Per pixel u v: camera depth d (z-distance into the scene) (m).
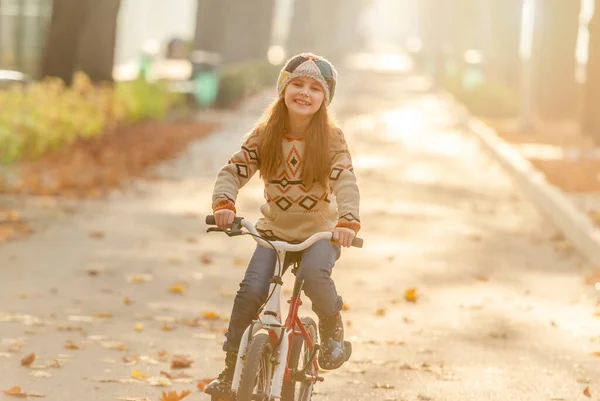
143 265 13.14
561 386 8.40
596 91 31.88
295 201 6.42
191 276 12.58
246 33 57.59
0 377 8.19
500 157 26.94
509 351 9.49
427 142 32.62
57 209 17.20
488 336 10.05
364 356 9.21
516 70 51.50
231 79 40.56
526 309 11.26
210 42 48.50
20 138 20.05
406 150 30.02
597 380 8.59
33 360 8.62
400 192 21.16
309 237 6.25
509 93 45.16
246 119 37.38
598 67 31.73
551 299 11.84
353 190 6.24
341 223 6.14
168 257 13.73
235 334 6.31
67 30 29.78
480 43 66.50
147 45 97.56
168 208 17.95
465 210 18.98
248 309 6.27
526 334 10.16
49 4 46.22
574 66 39.09
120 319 10.30
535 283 12.75
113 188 19.88
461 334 10.10
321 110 6.36
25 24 46.19
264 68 53.56
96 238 14.93
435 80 66.19
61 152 23.84
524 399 8.02
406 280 12.76
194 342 9.52
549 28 38.91
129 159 23.56
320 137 6.31
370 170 24.88
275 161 6.34
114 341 9.44
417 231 16.55
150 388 8.04
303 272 6.26
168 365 8.72
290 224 6.49
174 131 31.17
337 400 7.85
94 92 29.03
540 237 16.30
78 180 20.00
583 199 19.39
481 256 14.56
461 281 12.79
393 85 63.09
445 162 27.19
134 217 16.88
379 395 8.02
